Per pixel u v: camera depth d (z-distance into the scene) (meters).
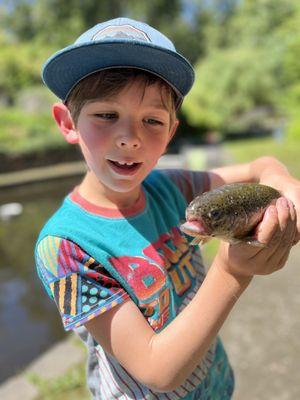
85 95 0.37
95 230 0.38
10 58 7.72
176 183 0.48
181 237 0.44
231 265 0.30
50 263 0.35
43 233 0.37
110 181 0.37
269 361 0.89
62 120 0.43
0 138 5.79
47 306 1.58
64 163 6.12
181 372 0.31
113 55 0.35
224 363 0.46
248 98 8.87
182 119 9.02
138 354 0.32
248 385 0.82
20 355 1.21
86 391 0.85
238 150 4.55
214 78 8.99
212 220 0.28
